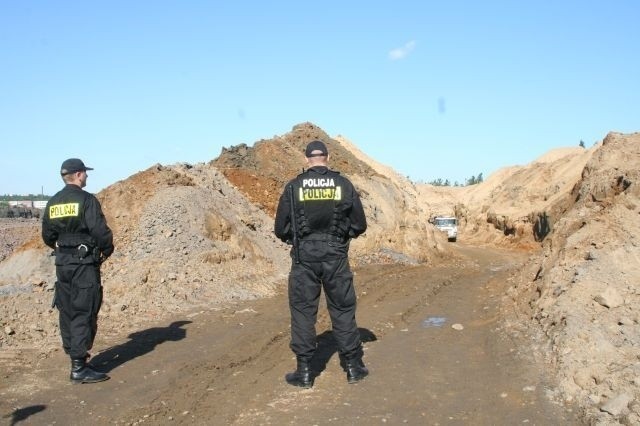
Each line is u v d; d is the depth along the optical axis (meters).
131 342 7.63
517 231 40.84
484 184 68.38
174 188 14.55
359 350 6.22
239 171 22.75
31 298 8.91
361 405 5.45
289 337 8.12
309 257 5.86
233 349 7.39
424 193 84.12
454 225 46.28
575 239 9.78
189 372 6.46
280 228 6.06
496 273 16.67
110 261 11.95
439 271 17.27
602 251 8.79
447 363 6.68
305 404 5.51
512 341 7.38
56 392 5.78
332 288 5.94
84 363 6.08
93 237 6.09
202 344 7.59
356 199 5.93
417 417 5.16
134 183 14.77
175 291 10.65
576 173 42.50
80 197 6.09
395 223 24.86
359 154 40.16
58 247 6.09
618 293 7.34
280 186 22.67
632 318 6.80
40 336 7.64
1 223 44.56
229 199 16.62
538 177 47.66
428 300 11.25
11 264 12.52
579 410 5.13
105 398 5.66
